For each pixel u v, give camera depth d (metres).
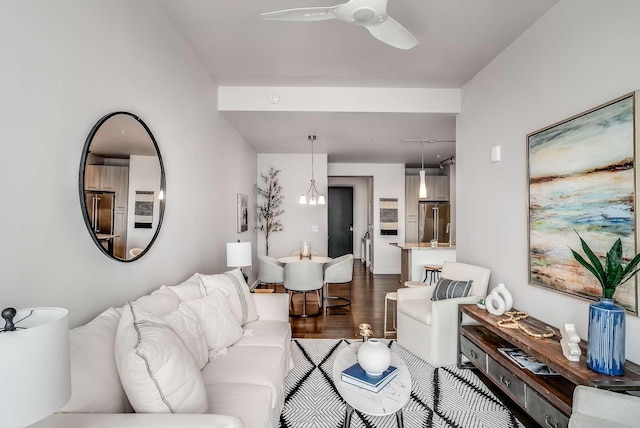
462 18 2.55
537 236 2.50
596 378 1.55
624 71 1.85
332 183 9.79
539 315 2.52
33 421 0.68
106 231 1.73
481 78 3.44
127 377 1.14
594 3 2.04
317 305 5.04
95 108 1.67
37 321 0.86
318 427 2.07
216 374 1.80
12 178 1.19
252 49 3.02
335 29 2.69
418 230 7.83
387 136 5.24
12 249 1.19
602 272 1.65
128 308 1.47
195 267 3.11
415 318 3.13
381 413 1.50
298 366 2.93
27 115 1.26
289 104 3.89
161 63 2.41
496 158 3.10
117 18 1.86
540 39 2.54
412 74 3.55
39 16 1.31
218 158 3.88
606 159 1.92
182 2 2.36
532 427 2.06
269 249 6.69
